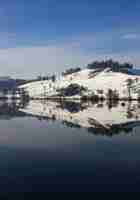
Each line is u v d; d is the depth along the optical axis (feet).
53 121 302.86
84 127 250.37
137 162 123.13
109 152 144.36
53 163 121.39
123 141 178.09
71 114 394.32
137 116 355.97
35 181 96.99
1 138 188.85
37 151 146.92
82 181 96.84
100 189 89.20
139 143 170.50
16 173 105.81
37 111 457.27
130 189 89.04
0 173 105.91
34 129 237.04
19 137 193.36
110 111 448.65
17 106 625.41
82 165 117.80
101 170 110.42
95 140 181.57
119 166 116.57
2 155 137.08
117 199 81.20
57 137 193.36
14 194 84.99
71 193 85.92
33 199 81.30
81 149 152.46
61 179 98.94
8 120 314.35
